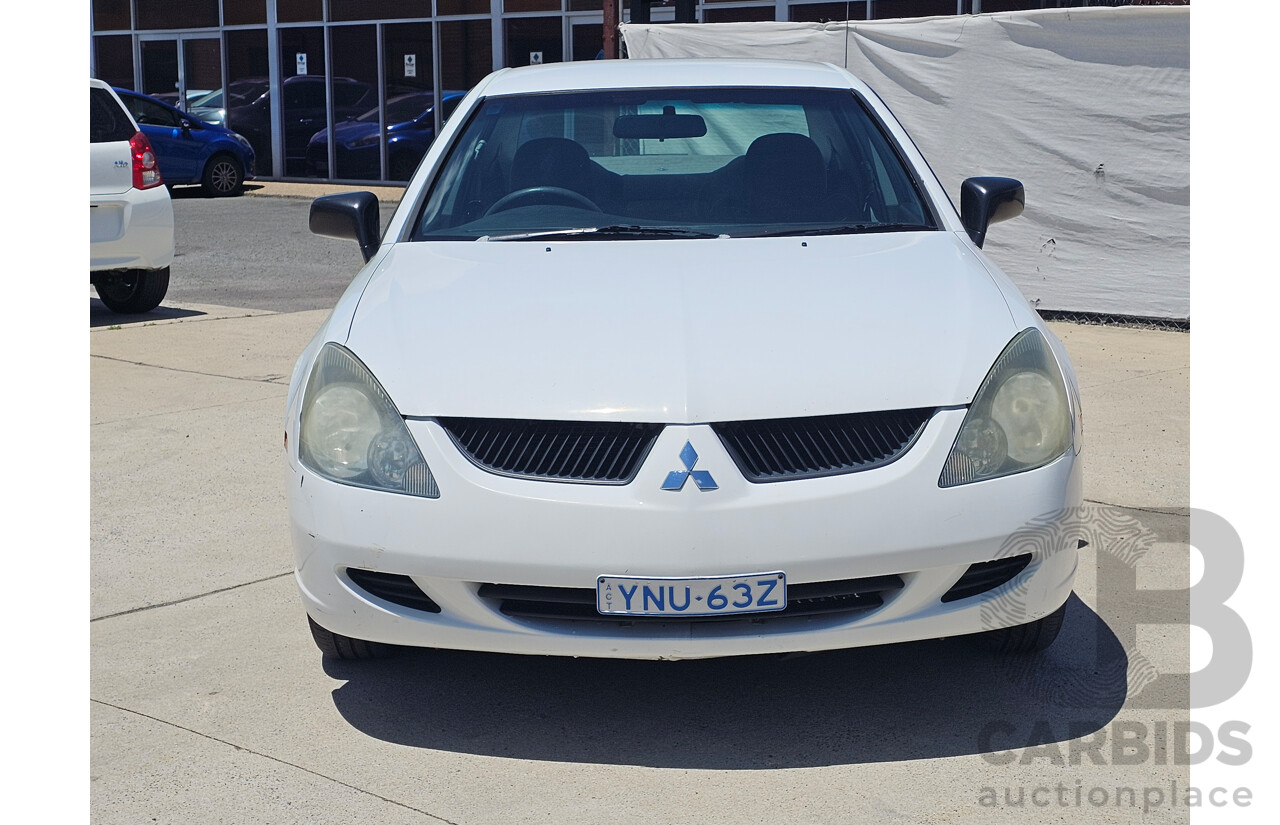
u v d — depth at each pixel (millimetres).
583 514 2814
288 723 3184
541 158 4137
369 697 3320
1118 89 8000
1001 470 2934
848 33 9023
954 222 3930
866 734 3070
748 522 2795
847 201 3984
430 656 3561
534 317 3197
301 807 2793
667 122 4199
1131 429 5789
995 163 8508
